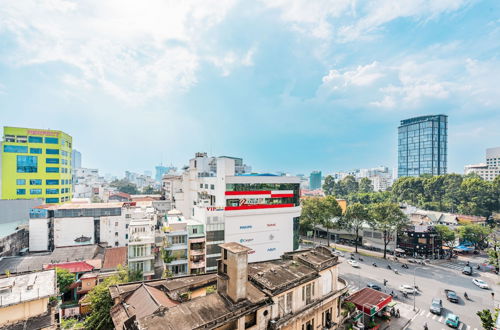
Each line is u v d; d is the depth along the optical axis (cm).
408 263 6775
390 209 7138
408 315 4128
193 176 8019
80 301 4078
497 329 2728
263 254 5750
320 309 2956
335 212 8219
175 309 1973
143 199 10425
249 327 2134
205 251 4981
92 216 6575
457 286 5294
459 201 10631
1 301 2298
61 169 8619
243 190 5575
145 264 4588
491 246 8044
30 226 6084
